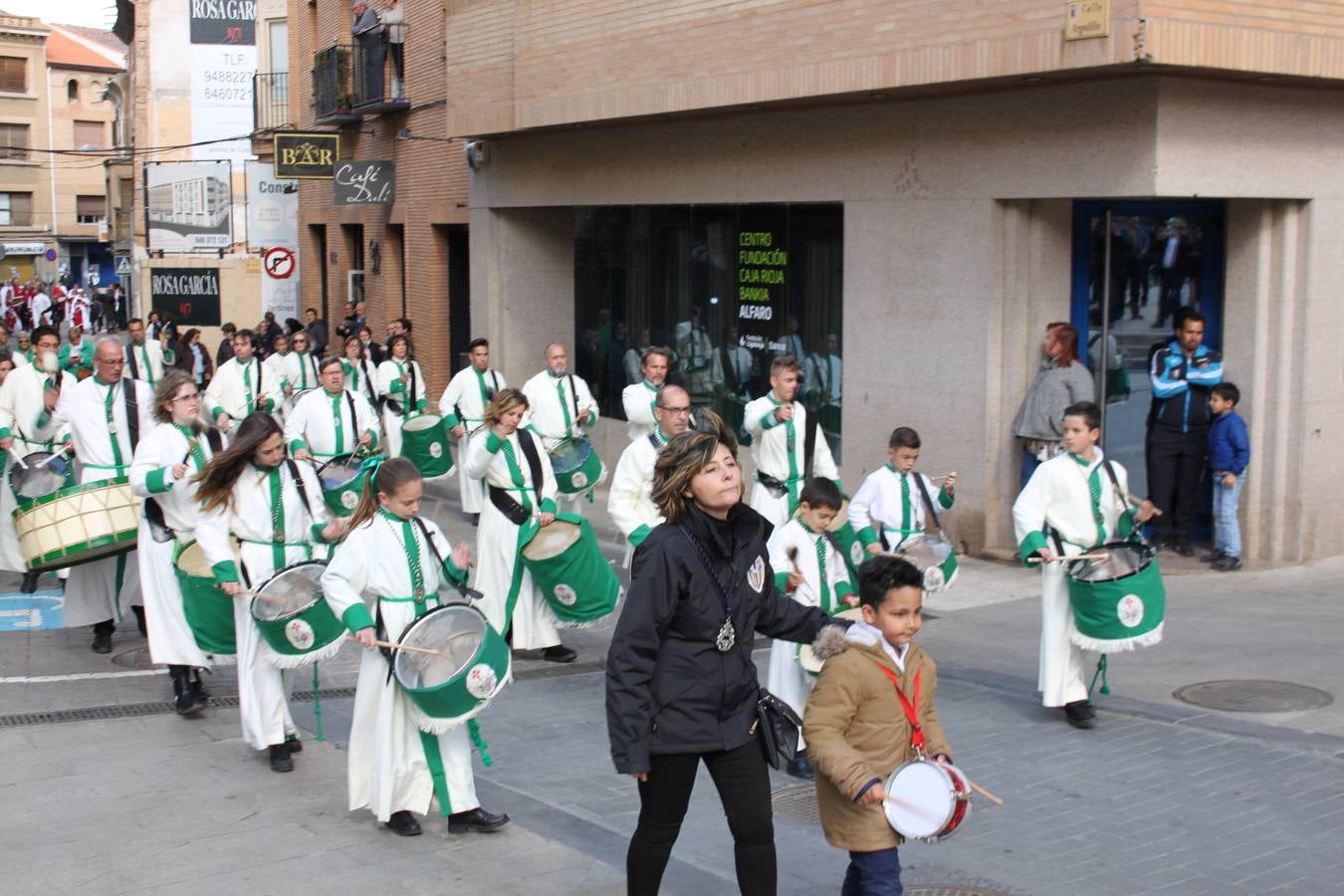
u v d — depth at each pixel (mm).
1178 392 13047
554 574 10305
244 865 6602
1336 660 9969
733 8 14633
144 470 8883
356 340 19750
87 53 79688
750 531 5348
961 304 13367
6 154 75562
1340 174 12797
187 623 8984
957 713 9031
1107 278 13383
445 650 6719
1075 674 8625
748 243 16500
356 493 12500
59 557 9891
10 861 6680
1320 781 7570
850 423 14688
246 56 46094
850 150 14492
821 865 6605
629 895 5426
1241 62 11094
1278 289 12984
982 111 12992
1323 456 13148
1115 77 11695
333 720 9297
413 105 25281
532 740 8828
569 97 17344
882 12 12859
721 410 17219
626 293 19328
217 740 8797
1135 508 8805
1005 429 13336
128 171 53125
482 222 21719
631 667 5145
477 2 19609
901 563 5309
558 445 12594
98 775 8062
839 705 5254
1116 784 7590
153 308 39688
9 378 14180
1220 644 10430
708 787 7812
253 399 19406
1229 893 6156
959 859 6570
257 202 35562
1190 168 11758
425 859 6664
